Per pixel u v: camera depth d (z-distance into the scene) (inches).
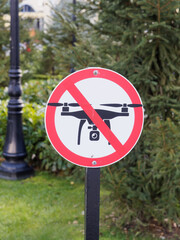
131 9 121.8
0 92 290.0
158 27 113.8
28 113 212.2
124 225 133.1
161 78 123.6
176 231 129.1
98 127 66.8
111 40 131.6
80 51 118.7
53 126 65.7
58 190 174.4
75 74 65.6
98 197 68.3
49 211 147.6
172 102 124.7
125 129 67.7
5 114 214.2
